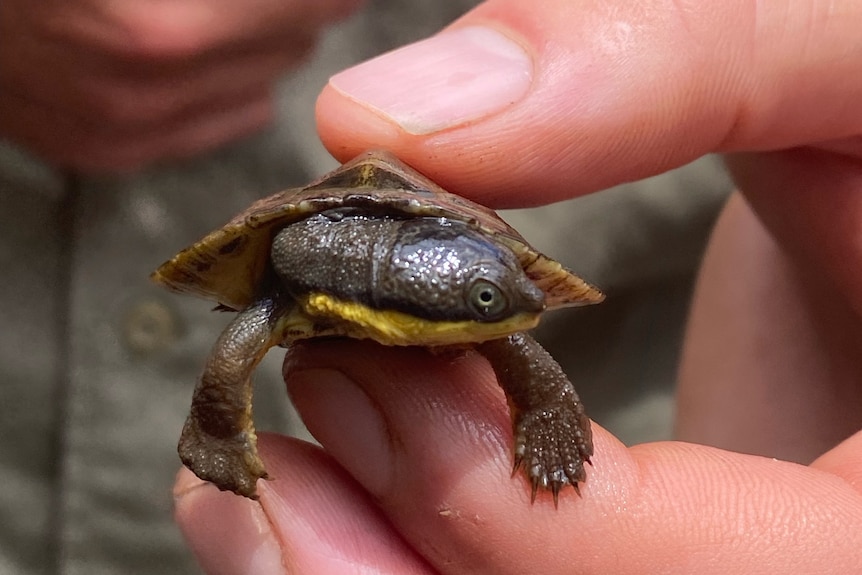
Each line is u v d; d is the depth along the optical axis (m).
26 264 0.19
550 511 0.14
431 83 0.15
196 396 0.14
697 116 0.15
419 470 0.14
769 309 0.17
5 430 0.19
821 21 0.14
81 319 0.19
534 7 0.15
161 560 0.19
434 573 0.14
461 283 0.13
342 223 0.14
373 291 0.13
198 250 0.14
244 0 0.17
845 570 0.14
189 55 0.17
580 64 0.14
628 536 0.14
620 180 0.15
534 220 0.21
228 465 0.14
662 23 0.14
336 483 0.15
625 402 0.24
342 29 0.20
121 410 0.19
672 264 0.23
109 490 0.19
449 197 0.14
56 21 0.17
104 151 0.18
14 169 0.19
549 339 0.22
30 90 0.18
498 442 0.14
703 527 0.14
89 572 0.19
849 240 0.15
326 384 0.14
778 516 0.14
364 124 0.15
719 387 0.17
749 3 0.14
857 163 0.15
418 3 0.21
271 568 0.14
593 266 0.22
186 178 0.19
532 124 0.15
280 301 0.14
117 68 0.17
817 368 0.17
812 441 0.17
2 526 0.19
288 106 0.20
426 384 0.14
